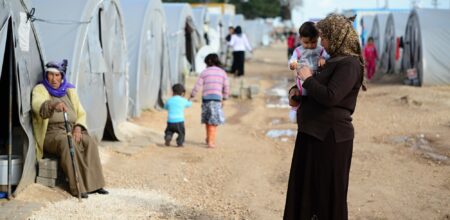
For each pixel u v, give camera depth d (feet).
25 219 19.11
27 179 22.00
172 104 34.37
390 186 25.57
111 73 34.09
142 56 44.29
